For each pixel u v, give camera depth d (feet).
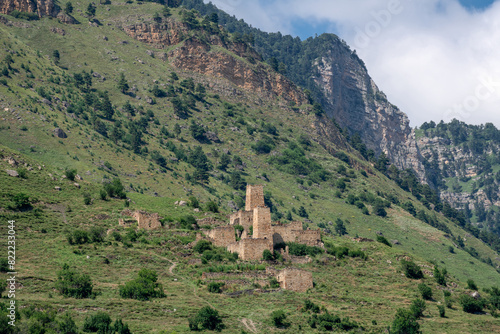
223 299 389.60
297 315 375.66
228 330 346.54
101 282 399.65
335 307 401.49
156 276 413.18
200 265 444.55
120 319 328.49
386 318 393.09
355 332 362.33
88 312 344.69
